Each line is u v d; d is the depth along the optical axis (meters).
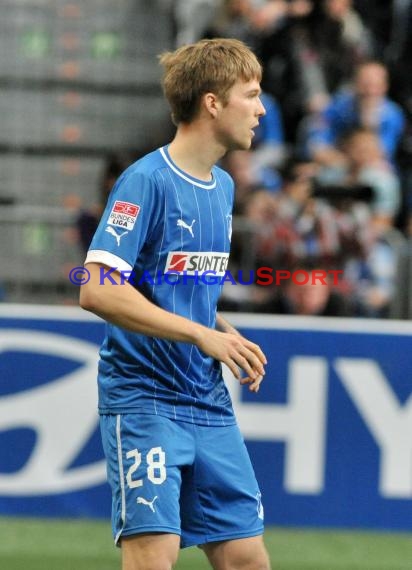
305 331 18.66
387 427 18.77
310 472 18.78
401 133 29.66
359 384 18.73
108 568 16.55
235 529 11.06
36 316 18.61
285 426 18.69
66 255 25.84
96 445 18.77
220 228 11.07
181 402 10.91
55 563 16.67
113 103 33.03
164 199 10.69
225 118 10.80
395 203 27.66
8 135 32.41
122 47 33.28
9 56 32.81
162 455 10.63
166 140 30.88
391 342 18.70
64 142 32.53
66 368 18.69
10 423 18.66
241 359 10.40
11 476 18.73
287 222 23.42
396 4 31.97
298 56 30.33
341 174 27.38
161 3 33.56
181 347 10.81
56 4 33.12
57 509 18.80
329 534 18.64
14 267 25.81
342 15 30.97
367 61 31.31
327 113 29.47
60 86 32.88
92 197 31.97
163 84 11.19
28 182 31.88
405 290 22.88
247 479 11.19
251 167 27.41
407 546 18.17
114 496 10.88
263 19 30.59
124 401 10.82
